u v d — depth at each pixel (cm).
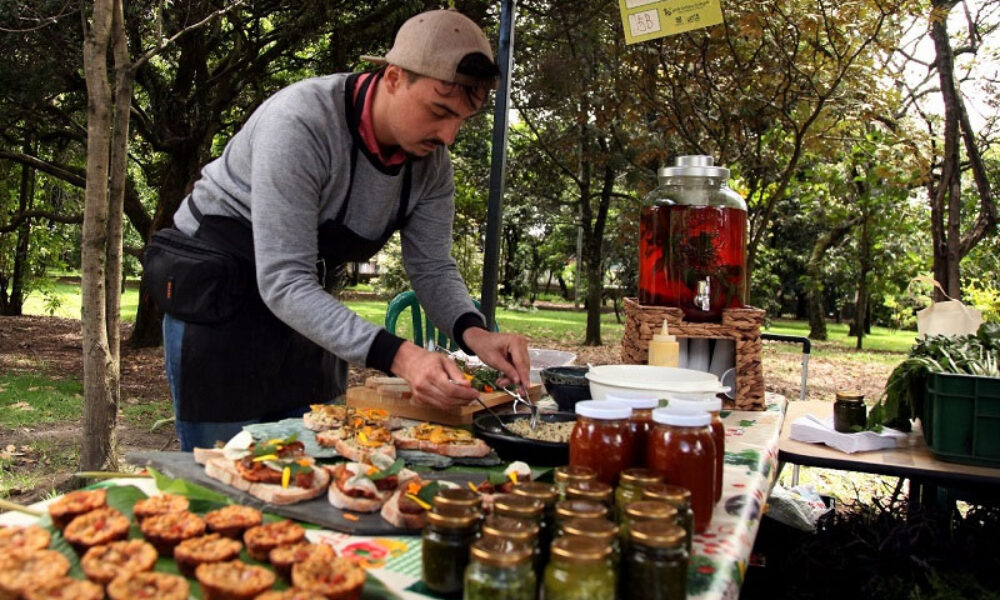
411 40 159
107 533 94
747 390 217
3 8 612
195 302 187
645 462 115
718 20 244
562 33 700
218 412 193
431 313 213
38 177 1262
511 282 2177
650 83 480
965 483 194
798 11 412
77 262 1585
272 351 197
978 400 194
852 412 216
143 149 1008
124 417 577
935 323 256
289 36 738
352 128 178
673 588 83
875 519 246
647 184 738
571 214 1359
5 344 980
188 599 83
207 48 827
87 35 285
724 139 484
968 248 461
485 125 1250
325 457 137
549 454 141
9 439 496
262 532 95
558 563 79
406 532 108
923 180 505
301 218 167
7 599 79
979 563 215
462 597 89
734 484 138
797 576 236
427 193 210
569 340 1300
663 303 220
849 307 2572
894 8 387
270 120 171
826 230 1683
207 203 194
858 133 581
